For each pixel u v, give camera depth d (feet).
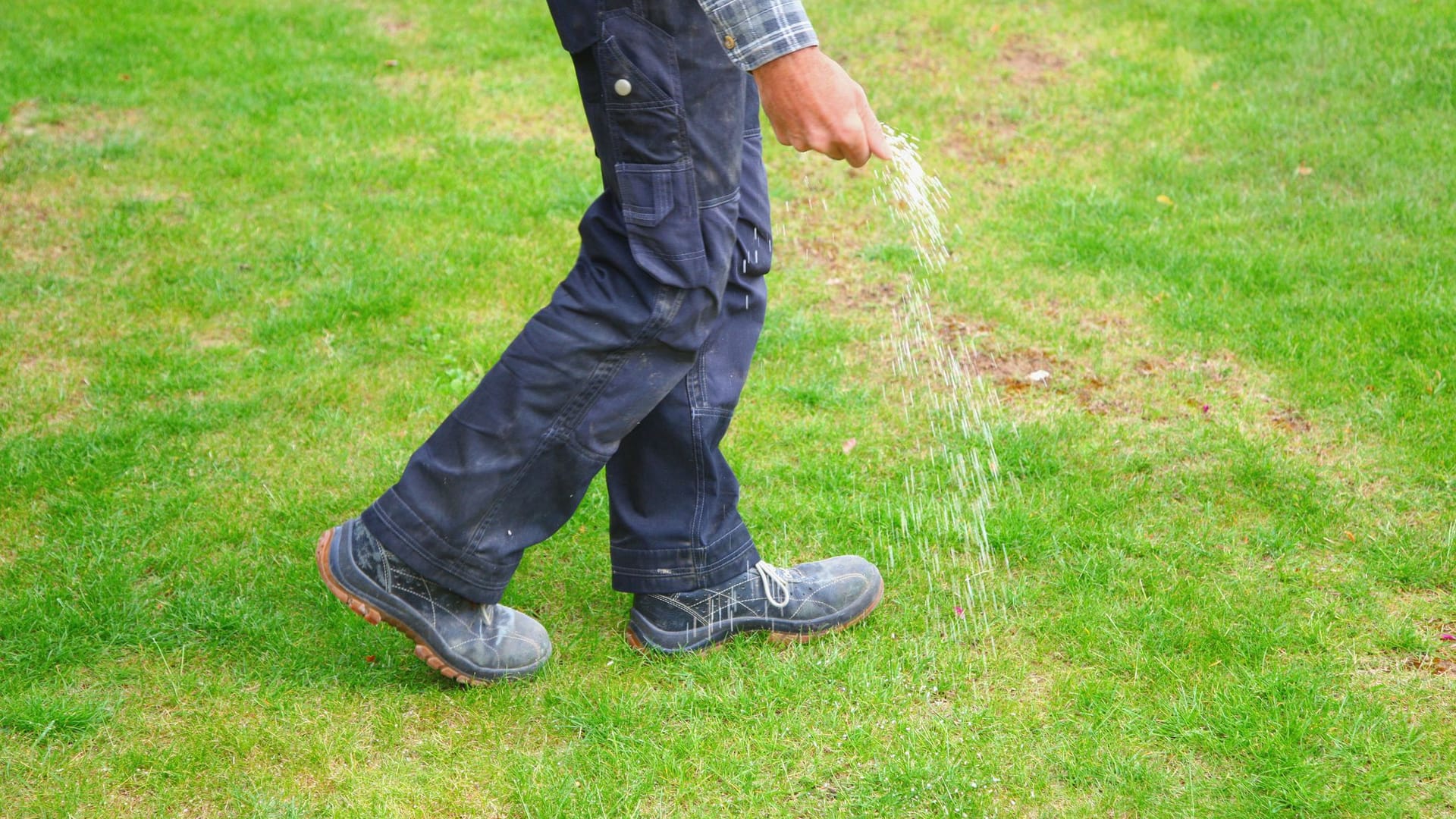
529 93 21.88
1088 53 22.47
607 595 9.02
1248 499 10.17
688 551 8.03
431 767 7.27
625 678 8.09
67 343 13.10
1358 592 8.82
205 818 6.84
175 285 14.56
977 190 17.51
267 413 11.72
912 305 14.19
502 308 14.15
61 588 8.89
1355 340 12.77
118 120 20.13
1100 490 10.36
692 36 6.47
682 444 7.74
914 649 8.33
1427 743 7.30
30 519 9.89
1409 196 16.51
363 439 11.27
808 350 13.16
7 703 7.63
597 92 6.62
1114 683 7.91
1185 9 24.00
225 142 19.26
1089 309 13.96
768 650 8.36
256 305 14.08
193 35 24.31
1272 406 11.69
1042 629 8.52
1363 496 10.12
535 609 8.84
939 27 23.86
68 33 24.13
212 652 8.25
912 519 9.96
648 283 6.88
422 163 18.60
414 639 7.62
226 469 10.71
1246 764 7.19
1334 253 14.96
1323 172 17.47
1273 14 23.34
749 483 10.57
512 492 7.26
